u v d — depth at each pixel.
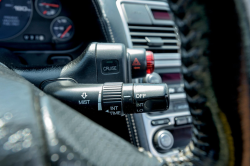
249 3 0.21
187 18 0.23
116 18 1.52
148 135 1.33
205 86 0.24
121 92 0.63
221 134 0.26
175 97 1.49
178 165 0.30
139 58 0.94
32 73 0.87
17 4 1.71
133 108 0.63
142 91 0.61
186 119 1.46
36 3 1.75
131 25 1.57
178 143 1.46
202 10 0.21
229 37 0.21
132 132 1.31
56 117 0.17
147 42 1.57
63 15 1.80
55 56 1.79
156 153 1.33
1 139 0.15
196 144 0.30
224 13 0.21
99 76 0.87
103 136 0.19
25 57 1.72
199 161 0.29
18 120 0.16
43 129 0.15
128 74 0.92
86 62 0.87
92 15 1.58
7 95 0.18
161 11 1.71
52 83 0.83
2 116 0.16
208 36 0.22
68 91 0.69
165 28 1.68
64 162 0.14
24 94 0.19
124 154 0.19
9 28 1.69
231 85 0.23
